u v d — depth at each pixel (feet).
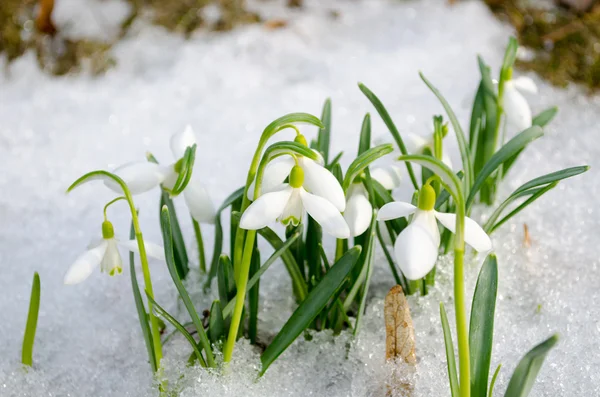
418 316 1.96
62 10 3.19
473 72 2.96
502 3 3.33
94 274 2.14
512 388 1.66
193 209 1.82
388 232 1.92
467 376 1.69
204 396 1.85
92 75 3.04
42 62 3.05
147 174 1.78
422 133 2.56
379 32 3.28
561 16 3.23
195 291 2.03
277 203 1.66
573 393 1.86
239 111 2.78
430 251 1.63
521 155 2.40
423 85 2.89
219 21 3.24
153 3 3.27
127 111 2.81
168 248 1.75
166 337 1.99
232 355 1.89
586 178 2.32
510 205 2.20
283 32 3.23
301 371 1.91
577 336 1.95
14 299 2.12
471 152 2.06
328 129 2.01
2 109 2.84
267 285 2.06
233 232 1.93
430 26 3.26
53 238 2.27
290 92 2.89
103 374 1.96
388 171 1.90
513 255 2.10
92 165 2.51
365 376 1.90
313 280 1.91
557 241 2.14
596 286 2.05
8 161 2.54
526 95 2.82
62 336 2.03
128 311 2.06
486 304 1.75
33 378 1.94
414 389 1.87
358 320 1.90
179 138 1.86
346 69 3.03
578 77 2.94
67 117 2.79
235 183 2.38
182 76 3.00
